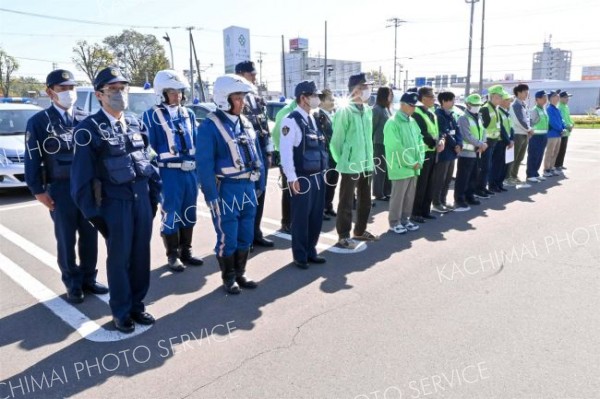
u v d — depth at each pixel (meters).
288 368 2.78
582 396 2.46
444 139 6.12
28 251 5.07
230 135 3.77
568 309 3.47
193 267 4.59
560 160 9.96
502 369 2.71
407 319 3.36
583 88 54.81
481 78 31.36
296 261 4.47
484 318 3.35
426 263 4.54
